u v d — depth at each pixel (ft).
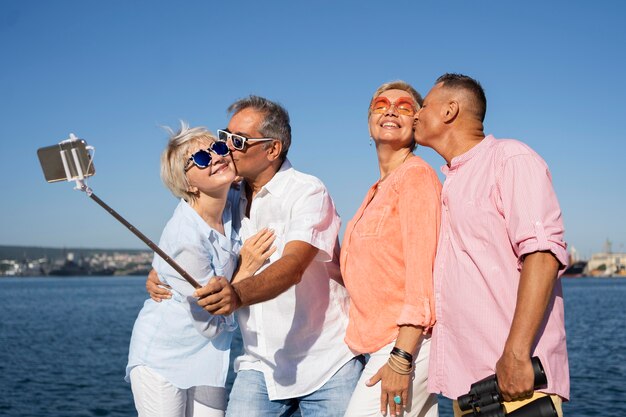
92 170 8.01
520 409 8.23
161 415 10.98
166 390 10.94
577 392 55.42
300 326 11.34
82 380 63.98
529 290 8.16
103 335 115.75
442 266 9.48
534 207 8.33
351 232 10.90
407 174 10.39
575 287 448.24
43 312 196.13
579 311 179.01
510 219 8.52
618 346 91.35
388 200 10.50
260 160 11.32
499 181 8.76
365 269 10.53
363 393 10.42
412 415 10.27
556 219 8.36
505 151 8.82
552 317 8.69
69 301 276.41
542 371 8.10
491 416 8.36
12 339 107.96
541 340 8.58
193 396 11.48
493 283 8.75
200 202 10.93
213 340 11.28
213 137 10.97
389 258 10.36
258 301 9.87
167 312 11.09
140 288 487.20
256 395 11.64
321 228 11.05
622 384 59.00
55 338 109.50
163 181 10.96
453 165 9.47
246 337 11.69
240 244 11.85
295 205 11.12
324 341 11.41
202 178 10.58
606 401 51.19
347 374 11.39
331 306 11.53
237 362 11.99
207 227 10.78
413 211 10.04
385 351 10.37
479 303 8.87
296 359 11.40
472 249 8.93
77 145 7.96
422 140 9.97
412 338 9.77
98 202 8.18
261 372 11.62
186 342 11.04
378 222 10.47
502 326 8.72
